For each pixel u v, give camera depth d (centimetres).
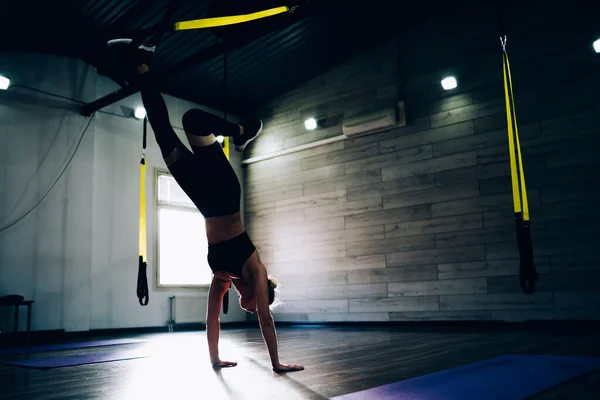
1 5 572
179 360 364
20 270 627
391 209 742
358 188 781
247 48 751
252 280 265
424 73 735
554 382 221
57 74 691
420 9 727
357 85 802
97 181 728
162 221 807
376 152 768
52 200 666
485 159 666
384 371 275
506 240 636
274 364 279
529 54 648
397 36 767
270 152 900
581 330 531
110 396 220
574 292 581
